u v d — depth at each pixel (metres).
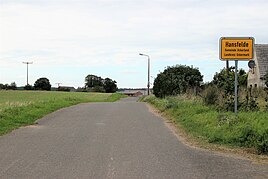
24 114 20.41
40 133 14.38
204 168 8.48
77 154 10.13
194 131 14.08
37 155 10.01
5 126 16.20
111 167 8.59
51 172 8.12
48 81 134.12
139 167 8.59
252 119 13.32
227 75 18.41
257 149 10.20
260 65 41.91
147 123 17.77
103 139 12.81
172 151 10.57
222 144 11.44
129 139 12.81
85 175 7.86
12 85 120.00
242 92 18.19
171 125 16.89
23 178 7.63
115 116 21.42
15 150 10.77
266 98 17.42
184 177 7.70
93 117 20.83
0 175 7.87
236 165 8.78
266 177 7.69
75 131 14.91
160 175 7.86
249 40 13.67
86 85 151.00
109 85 151.50
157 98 37.47
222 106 17.23
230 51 13.73
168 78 36.09
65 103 33.56
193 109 18.97
